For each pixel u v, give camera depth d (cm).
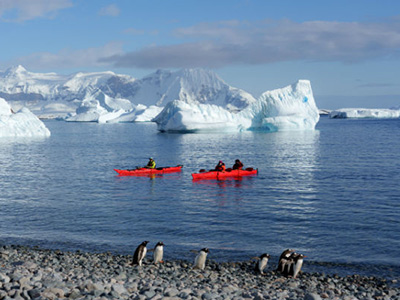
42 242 1691
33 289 753
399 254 1538
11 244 1661
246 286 1097
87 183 3234
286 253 1309
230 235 1794
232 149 6047
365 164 4272
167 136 9531
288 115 9925
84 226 1945
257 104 10094
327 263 1444
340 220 2036
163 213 2205
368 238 1738
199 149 6122
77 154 5681
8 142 8044
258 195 2703
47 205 2412
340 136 9012
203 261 1294
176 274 1194
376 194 2680
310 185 3053
